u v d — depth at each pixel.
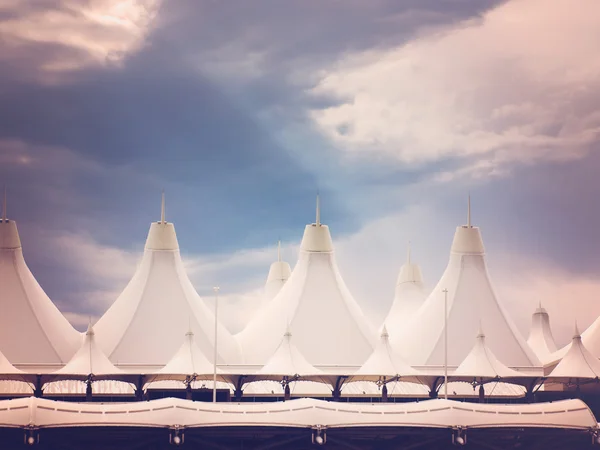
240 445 124.94
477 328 149.88
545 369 162.38
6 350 139.50
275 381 142.25
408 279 174.00
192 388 138.50
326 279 148.62
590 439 132.00
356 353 144.62
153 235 148.12
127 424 117.44
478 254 154.50
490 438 130.00
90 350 132.75
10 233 144.75
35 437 115.75
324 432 121.62
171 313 144.00
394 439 128.62
